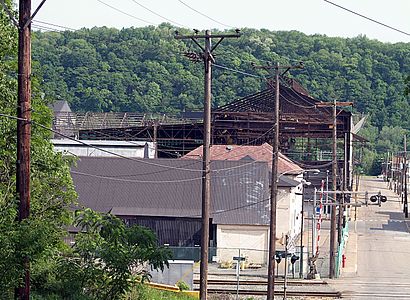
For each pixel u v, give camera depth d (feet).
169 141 402.52
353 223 364.17
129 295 111.75
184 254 223.71
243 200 237.45
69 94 576.20
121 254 99.09
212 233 232.32
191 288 164.35
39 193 119.24
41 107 123.65
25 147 81.41
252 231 228.63
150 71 602.85
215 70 585.63
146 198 241.76
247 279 191.72
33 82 123.24
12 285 80.48
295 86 404.77
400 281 200.64
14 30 119.24
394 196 522.88
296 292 173.99
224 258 224.94
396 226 357.20
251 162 252.62
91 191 244.83
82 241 102.22
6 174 113.80
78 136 395.55
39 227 83.05
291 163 315.99
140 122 424.05
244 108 387.55
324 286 187.01
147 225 235.20
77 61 594.65
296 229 297.33
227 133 390.42
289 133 391.86
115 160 256.11
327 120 371.35
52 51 595.88
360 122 513.04
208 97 115.96
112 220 103.40
